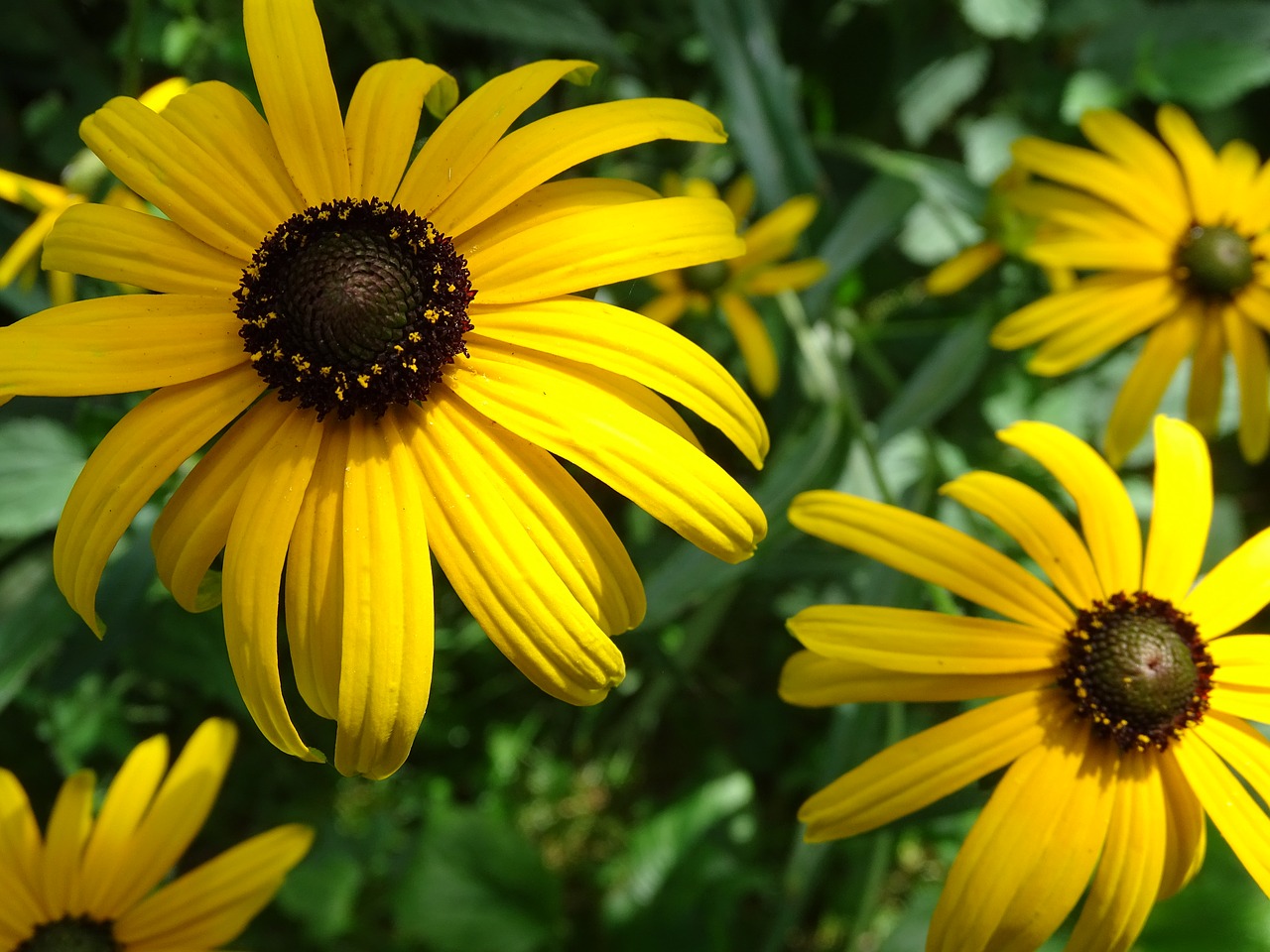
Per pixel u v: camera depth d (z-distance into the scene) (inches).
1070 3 12.7
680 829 11.5
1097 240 9.9
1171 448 8.4
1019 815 7.7
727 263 10.5
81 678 9.2
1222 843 10.0
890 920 12.0
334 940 10.9
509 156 7.3
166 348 7.0
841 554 10.4
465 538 6.9
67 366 6.9
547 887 11.1
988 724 7.8
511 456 7.1
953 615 7.9
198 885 8.5
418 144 7.8
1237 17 12.4
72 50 11.0
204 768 8.6
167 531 7.1
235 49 9.9
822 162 12.9
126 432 7.0
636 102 7.4
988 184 11.7
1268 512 13.5
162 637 9.7
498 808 11.7
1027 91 12.9
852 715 9.4
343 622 6.8
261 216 7.2
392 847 11.4
